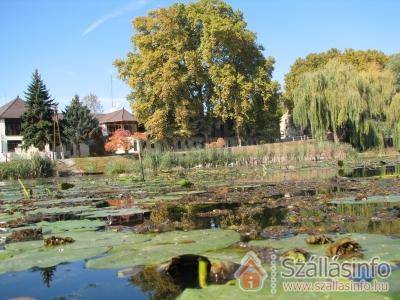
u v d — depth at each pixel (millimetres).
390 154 42344
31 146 55188
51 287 5250
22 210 12977
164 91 49188
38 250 6773
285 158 41469
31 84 55875
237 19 55125
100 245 6949
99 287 5137
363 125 42062
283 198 13023
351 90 41781
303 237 6961
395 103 41562
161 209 12078
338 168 28672
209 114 54844
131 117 69562
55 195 17906
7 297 4969
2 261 6156
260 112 53844
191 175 28734
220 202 13062
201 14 53125
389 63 55844
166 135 51812
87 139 61750
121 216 11055
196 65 50938
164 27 51656
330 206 10812
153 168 37188
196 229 8445
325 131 43469
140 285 5129
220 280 4961
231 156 40844
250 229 8000
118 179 28375
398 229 7590
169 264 5383
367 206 10633
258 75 52875
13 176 38750
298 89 44906
